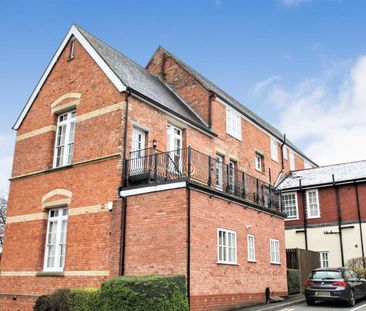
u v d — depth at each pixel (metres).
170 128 16.28
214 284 12.38
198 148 17.33
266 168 23.86
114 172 13.70
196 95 19.88
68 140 16.00
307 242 23.59
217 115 19.55
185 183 12.04
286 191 24.66
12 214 16.42
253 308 13.08
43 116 17.02
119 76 14.80
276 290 15.98
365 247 21.73
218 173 16.30
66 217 14.88
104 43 18.47
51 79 17.33
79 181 14.62
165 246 11.98
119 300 9.90
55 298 11.59
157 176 13.38
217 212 13.27
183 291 10.94
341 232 22.66
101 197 13.78
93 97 15.39
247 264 14.42
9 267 15.65
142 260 12.29
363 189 22.67
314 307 13.91
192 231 11.85
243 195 15.43
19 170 16.92
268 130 24.73
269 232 16.48
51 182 15.53
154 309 9.67
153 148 13.73
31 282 14.71
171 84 21.17
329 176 24.53
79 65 16.44
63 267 14.16
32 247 15.18
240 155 20.94
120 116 14.23
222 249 13.20
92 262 13.31
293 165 29.02
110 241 13.09
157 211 12.45
